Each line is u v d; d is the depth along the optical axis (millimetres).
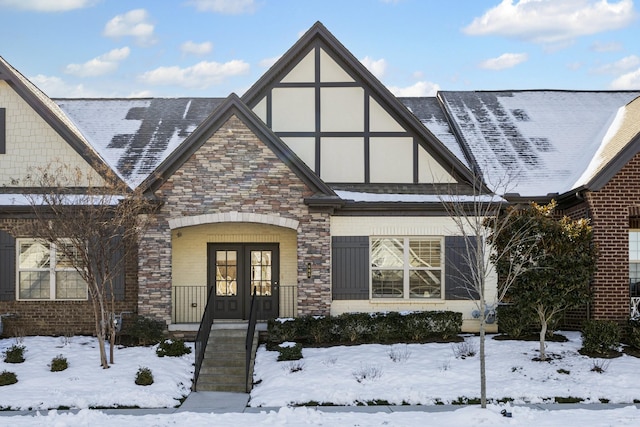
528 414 11961
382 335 17438
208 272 20203
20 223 18859
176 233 20047
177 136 22172
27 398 13352
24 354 16500
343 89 19969
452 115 23719
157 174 18000
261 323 18406
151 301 18219
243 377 15430
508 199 19188
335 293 18766
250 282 20219
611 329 16109
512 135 22562
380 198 19094
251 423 11578
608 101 24703
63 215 15844
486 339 17750
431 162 19781
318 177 18281
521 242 15344
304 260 18406
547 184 20125
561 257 15469
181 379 15102
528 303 15531
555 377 14578
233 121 18438
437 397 13531
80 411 12344
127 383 14312
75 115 23562
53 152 19312
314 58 20047
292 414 12086
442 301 18797
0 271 18938
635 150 17797
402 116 19719
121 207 16219
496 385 14094
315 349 17016
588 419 11602
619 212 17969
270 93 19969
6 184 19203
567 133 22750
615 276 17906
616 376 14547
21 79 19297
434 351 16578
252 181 18406
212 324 18141
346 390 13859
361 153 19812
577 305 15844
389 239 19172
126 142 21859
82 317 19078
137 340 17922
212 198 18375
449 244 18875
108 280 17250
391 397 13539
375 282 19078
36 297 19141
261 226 20266
